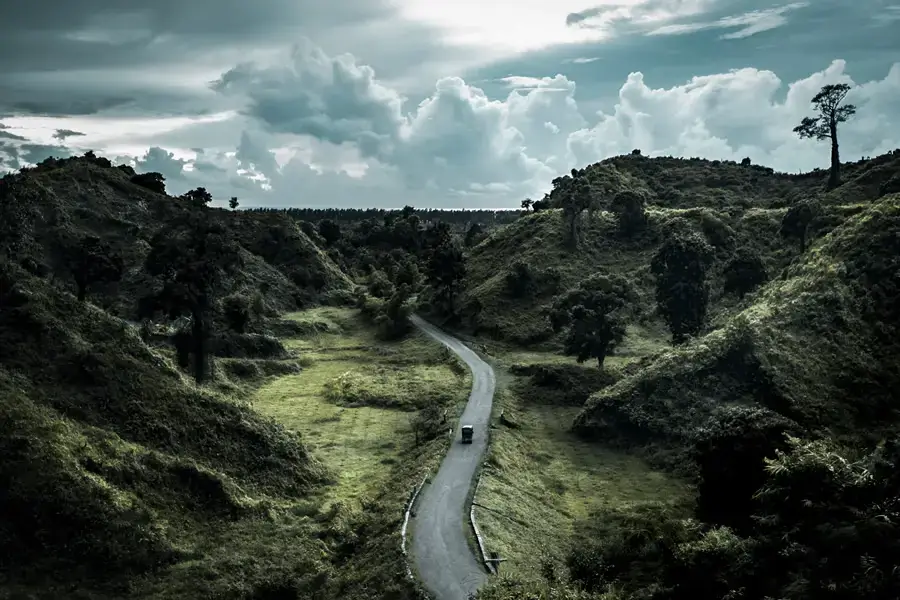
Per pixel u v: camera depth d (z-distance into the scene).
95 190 133.38
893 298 64.12
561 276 114.25
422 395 76.81
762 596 27.08
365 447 62.06
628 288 99.00
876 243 69.50
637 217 126.94
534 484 51.66
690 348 67.19
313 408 74.88
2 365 46.56
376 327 118.50
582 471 56.06
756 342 61.78
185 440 50.22
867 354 60.41
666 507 45.41
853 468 29.52
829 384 57.94
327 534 44.03
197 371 70.12
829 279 67.88
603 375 77.81
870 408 55.44
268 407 75.12
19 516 38.00
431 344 102.38
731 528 36.25
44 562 36.94
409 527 40.75
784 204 134.62
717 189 165.62
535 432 65.06
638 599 31.61
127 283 108.38
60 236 108.31
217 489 46.53
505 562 36.09
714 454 42.75
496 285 116.06
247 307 101.19
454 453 54.97
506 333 101.81
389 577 35.19
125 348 54.62
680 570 31.36
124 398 50.06
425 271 122.69
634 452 59.06
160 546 39.94
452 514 42.44
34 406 44.56
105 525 39.44
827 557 25.94
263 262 144.88
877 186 123.94
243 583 37.75
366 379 84.88
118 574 37.66
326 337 116.06
